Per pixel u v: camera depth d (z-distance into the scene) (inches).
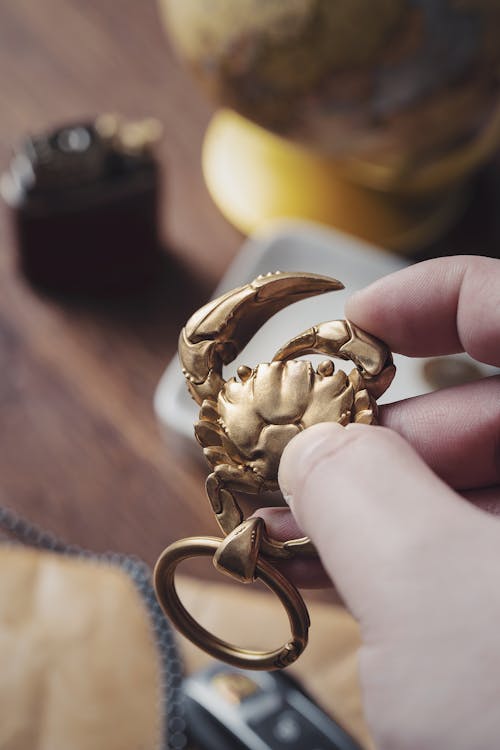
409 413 10.7
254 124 14.8
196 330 9.8
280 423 9.6
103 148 14.6
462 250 16.1
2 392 14.9
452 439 10.7
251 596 12.9
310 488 8.9
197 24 13.9
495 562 8.4
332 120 14.3
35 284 15.5
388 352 9.9
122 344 15.3
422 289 10.4
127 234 15.0
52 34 18.0
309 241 15.2
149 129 15.0
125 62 17.8
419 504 8.6
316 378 9.7
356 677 12.3
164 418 13.9
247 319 9.9
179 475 14.4
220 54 13.9
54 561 12.9
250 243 15.9
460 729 8.2
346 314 10.6
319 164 16.3
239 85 14.1
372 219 16.0
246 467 9.7
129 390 15.0
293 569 10.2
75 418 14.7
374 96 13.9
